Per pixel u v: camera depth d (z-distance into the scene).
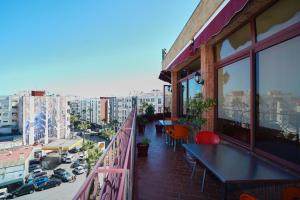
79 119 99.75
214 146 3.53
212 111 5.29
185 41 6.80
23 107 52.91
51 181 29.94
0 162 32.19
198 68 7.41
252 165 2.51
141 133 9.54
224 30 4.38
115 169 1.50
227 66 4.84
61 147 45.62
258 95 3.61
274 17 3.21
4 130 60.78
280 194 2.51
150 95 56.75
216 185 3.68
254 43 3.65
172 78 10.54
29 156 37.91
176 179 3.96
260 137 3.51
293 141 2.84
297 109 2.81
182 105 9.73
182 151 6.12
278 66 3.16
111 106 88.62
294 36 2.79
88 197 1.12
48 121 59.62
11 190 30.69
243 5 2.47
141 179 3.97
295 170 2.66
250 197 1.65
